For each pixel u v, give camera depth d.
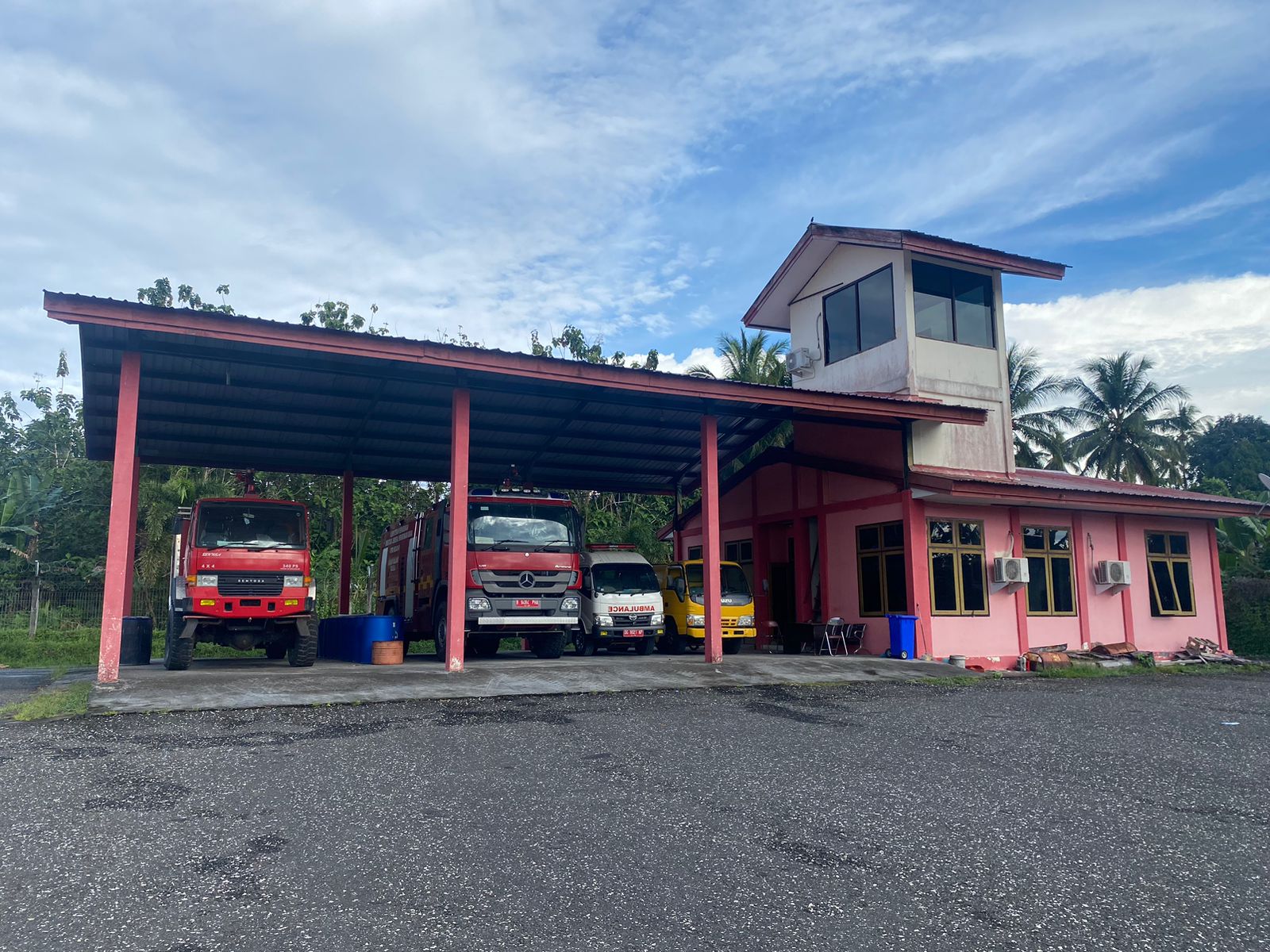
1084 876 5.00
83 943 3.89
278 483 31.81
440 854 5.14
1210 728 9.89
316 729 8.75
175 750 7.71
